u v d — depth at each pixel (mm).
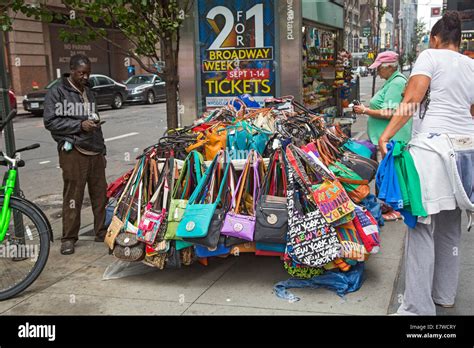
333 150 4812
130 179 4469
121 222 4289
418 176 3150
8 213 4137
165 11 5629
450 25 3340
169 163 4297
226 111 5223
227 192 4055
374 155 5516
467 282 4125
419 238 3289
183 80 7055
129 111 20719
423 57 3297
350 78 9992
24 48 22422
